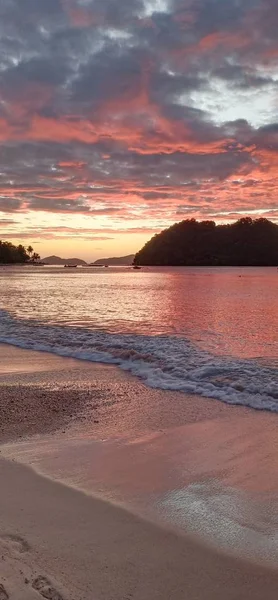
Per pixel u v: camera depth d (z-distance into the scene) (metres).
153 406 7.38
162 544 3.39
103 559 3.15
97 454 5.29
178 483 4.52
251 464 5.02
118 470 4.82
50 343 13.70
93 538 3.42
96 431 6.15
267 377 9.21
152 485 4.45
